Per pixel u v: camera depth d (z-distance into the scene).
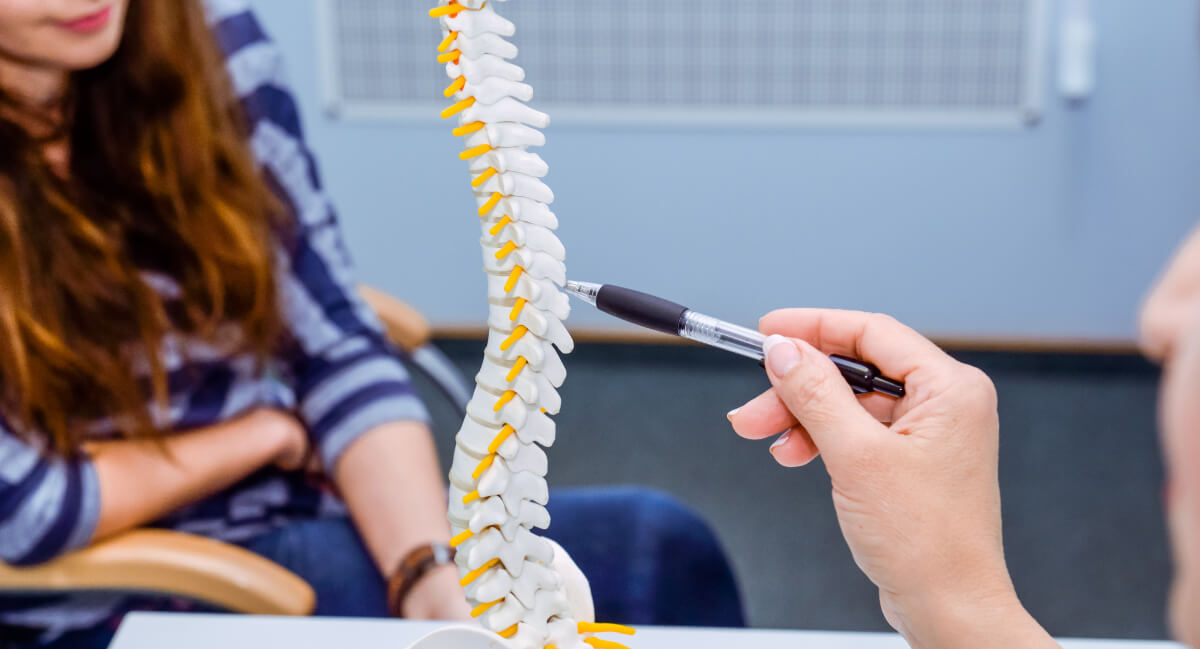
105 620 0.89
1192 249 0.25
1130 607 1.65
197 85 0.92
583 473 2.04
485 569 0.39
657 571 0.92
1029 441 2.12
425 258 2.40
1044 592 1.69
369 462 0.94
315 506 1.00
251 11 1.02
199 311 0.93
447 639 0.38
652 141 2.28
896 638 0.57
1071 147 2.19
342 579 0.91
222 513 0.95
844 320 0.51
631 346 2.44
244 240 0.95
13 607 0.87
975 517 0.44
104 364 0.86
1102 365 2.32
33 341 0.82
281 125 1.03
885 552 0.44
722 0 2.16
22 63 0.82
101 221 0.89
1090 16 2.10
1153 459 2.04
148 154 0.91
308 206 1.04
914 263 2.31
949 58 2.16
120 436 0.89
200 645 0.57
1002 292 2.31
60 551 0.78
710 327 0.47
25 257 0.84
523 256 0.36
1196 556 0.26
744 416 0.50
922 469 0.43
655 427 2.20
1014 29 2.12
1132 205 2.21
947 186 2.25
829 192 2.28
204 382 0.95
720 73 2.21
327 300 1.02
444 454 2.09
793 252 2.33
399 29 2.23
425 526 0.91
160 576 0.77
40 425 0.82
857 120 2.22
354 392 0.98
